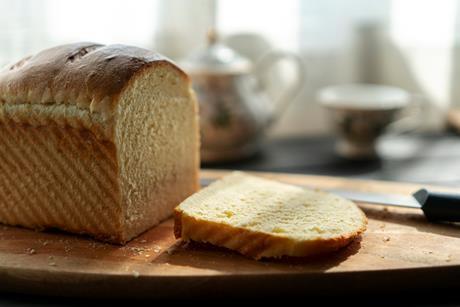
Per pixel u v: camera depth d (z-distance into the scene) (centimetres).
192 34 104
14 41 95
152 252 68
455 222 72
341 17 107
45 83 70
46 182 71
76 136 69
